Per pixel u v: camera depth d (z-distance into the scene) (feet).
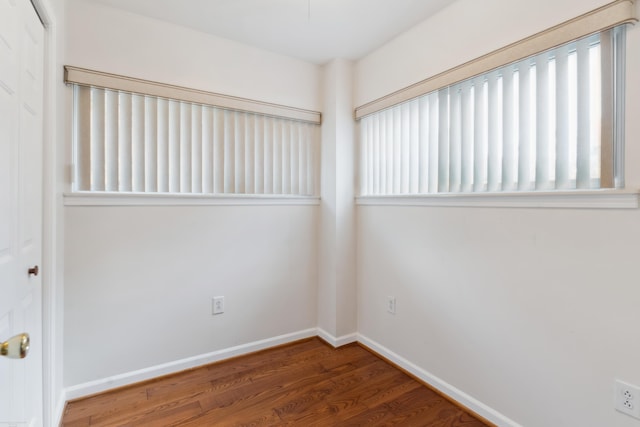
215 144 7.28
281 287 8.27
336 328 8.25
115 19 6.20
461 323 5.97
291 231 8.37
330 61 8.36
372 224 8.00
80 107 5.98
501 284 5.33
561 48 4.62
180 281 6.98
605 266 4.18
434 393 6.33
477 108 5.69
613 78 4.14
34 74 4.22
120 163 6.32
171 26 6.73
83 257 6.02
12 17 3.47
